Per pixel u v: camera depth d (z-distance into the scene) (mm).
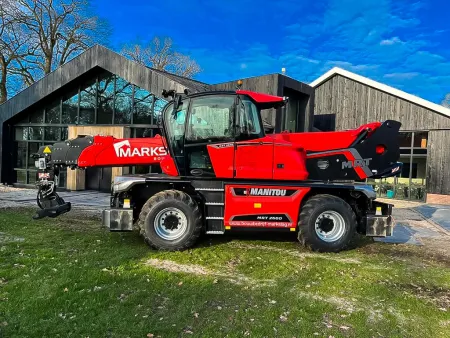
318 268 5121
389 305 3975
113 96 14016
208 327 3287
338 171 6469
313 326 3408
